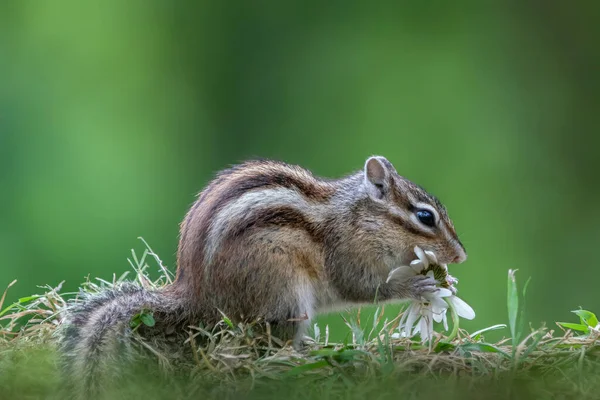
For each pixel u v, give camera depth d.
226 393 7.04
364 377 7.15
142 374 7.43
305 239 8.76
